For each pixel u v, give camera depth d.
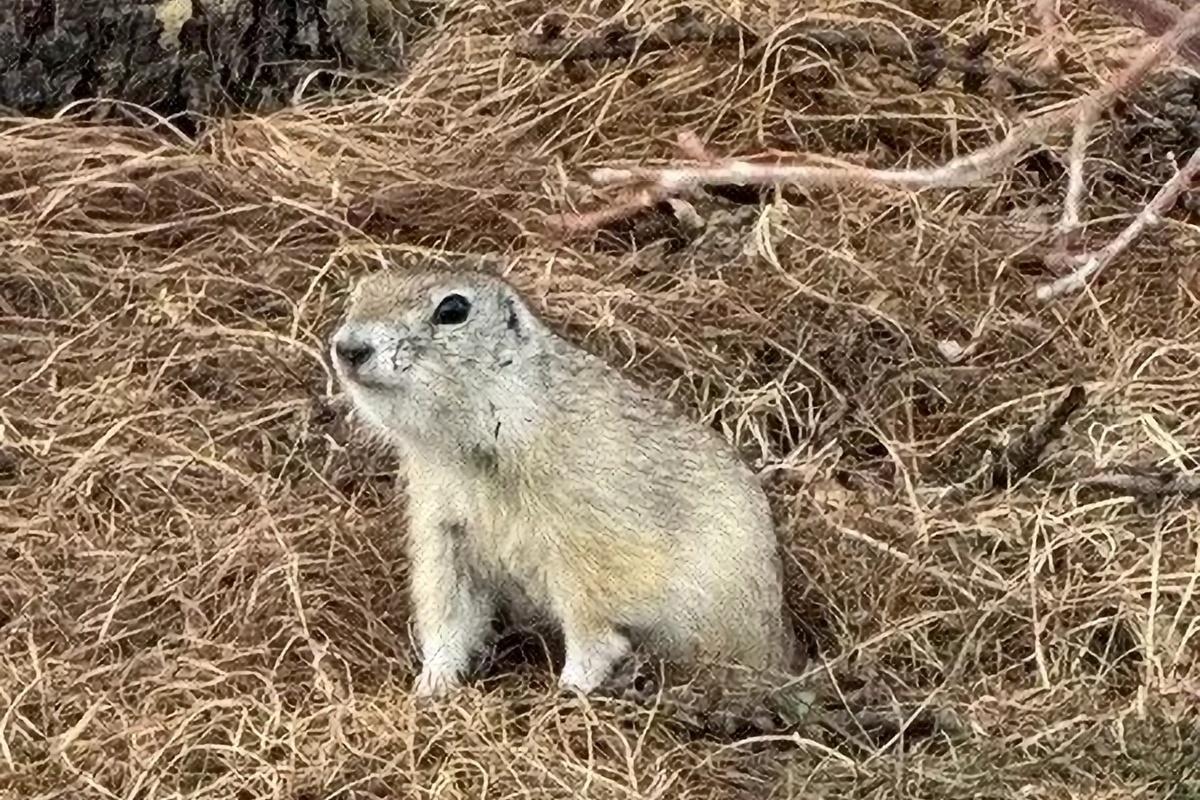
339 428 9.71
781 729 8.09
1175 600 8.80
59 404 9.84
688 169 11.16
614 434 7.99
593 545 8.03
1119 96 10.80
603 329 10.33
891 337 10.57
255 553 8.89
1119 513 9.33
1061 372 10.30
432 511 8.23
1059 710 8.07
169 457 9.45
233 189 11.53
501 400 7.78
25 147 11.56
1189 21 8.09
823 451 9.66
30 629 8.41
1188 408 9.99
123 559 8.87
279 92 12.46
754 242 11.00
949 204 11.62
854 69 12.37
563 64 12.48
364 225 11.42
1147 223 10.23
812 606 9.00
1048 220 11.39
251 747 7.94
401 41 12.90
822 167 11.41
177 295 10.58
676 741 8.02
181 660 8.21
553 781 7.68
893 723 8.05
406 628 8.80
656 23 12.52
